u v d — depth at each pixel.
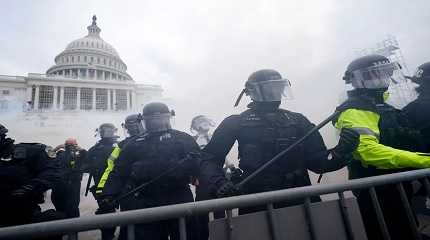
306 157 2.34
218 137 2.40
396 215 2.15
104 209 2.87
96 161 5.11
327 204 1.71
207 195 3.39
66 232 1.25
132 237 1.32
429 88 2.89
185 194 2.98
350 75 2.50
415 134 2.38
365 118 2.21
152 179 2.86
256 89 2.43
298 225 1.62
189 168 2.99
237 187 2.08
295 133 2.36
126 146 3.15
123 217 1.32
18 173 2.68
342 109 2.28
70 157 5.03
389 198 2.17
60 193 4.49
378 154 2.00
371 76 2.37
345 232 1.69
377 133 2.14
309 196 1.66
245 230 1.52
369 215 2.19
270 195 1.59
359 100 2.32
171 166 2.90
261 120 2.40
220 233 1.49
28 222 2.60
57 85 53.31
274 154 2.26
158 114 3.14
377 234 2.16
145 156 2.99
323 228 1.65
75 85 54.28
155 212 1.38
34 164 2.90
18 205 2.57
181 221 1.42
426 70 2.88
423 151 2.38
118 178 3.05
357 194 2.27
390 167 1.98
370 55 2.48
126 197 2.86
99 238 4.52
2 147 2.70
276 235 1.54
